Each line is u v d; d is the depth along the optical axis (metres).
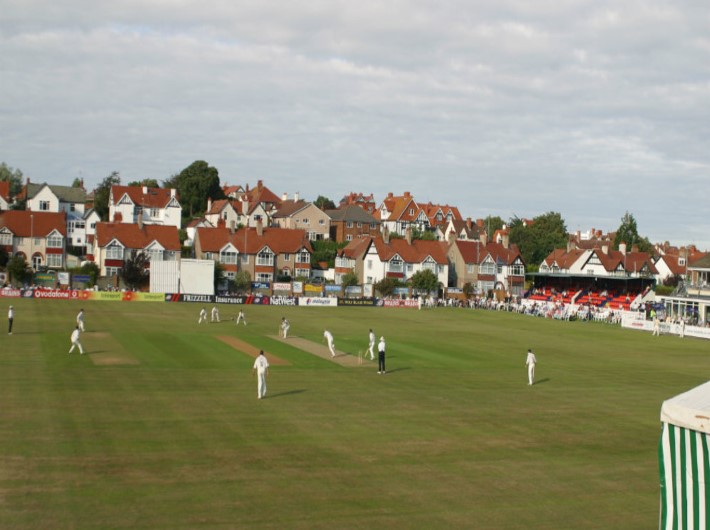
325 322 76.56
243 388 36.69
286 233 129.25
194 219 157.38
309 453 25.16
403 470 23.66
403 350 55.09
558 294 117.44
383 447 26.39
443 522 19.12
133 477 21.70
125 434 26.50
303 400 34.25
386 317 86.94
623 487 22.80
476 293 124.81
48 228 118.12
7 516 18.23
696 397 14.58
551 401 36.81
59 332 55.50
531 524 19.27
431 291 121.75
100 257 114.69
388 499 20.77
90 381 36.34
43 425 27.20
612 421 32.44
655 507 20.98
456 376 43.69
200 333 59.94
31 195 141.62
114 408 30.61
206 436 26.81
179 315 76.31
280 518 18.88
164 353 47.34
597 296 112.81
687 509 14.09
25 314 68.19
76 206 144.75
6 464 22.34
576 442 28.34
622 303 108.06
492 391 39.03
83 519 18.25
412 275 123.88
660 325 82.75
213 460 23.81
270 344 54.88
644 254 153.00
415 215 174.88
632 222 182.25
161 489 20.75
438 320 86.19
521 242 177.12
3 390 33.12
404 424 30.19
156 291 99.56
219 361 45.22
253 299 99.50
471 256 133.75
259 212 156.88
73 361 42.22
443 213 185.12
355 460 24.55
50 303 82.88
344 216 160.62
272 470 23.02
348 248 133.75
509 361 51.69
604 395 39.25
